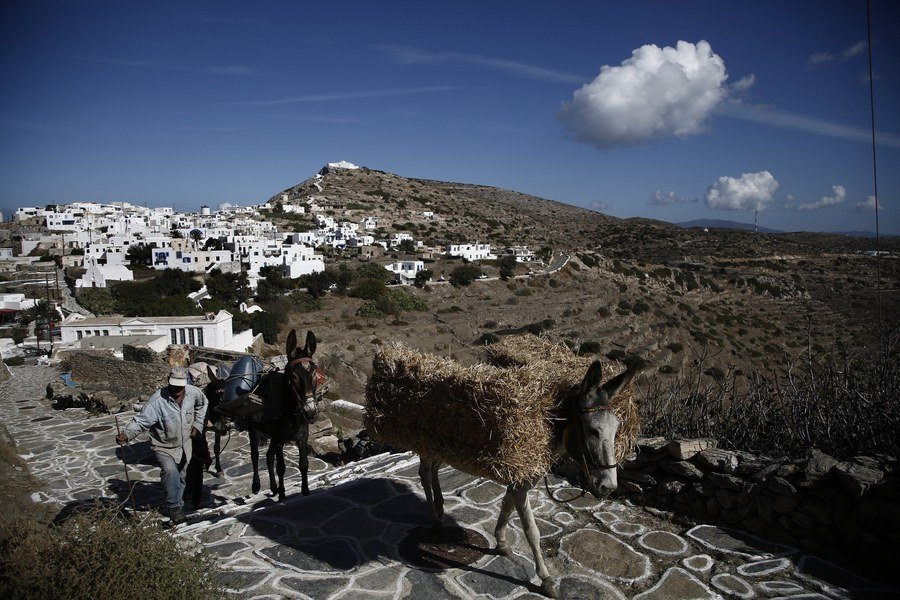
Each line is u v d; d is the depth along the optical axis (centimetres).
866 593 407
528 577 455
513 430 408
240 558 486
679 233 16088
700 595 422
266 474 869
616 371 471
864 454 499
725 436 591
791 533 476
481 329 6612
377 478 671
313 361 630
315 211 15925
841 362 583
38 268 8088
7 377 2222
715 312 7400
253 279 7506
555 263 10019
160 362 1897
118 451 1020
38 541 369
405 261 9538
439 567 471
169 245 9050
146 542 381
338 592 434
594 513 559
